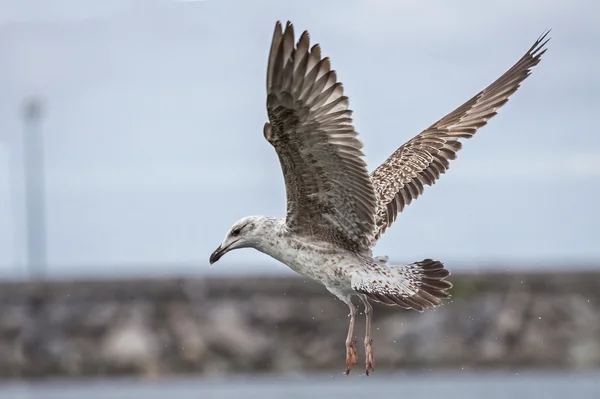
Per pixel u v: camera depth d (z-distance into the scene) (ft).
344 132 26.21
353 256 28.78
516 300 75.56
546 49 32.81
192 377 75.46
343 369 74.38
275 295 76.69
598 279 75.66
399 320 75.10
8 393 70.13
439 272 28.53
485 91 33.42
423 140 33.24
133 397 66.44
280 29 24.95
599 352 74.54
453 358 74.02
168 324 76.79
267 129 26.37
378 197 32.01
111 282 77.66
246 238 29.40
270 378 74.84
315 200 28.19
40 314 77.56
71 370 76.43
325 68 25.46
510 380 70.54
